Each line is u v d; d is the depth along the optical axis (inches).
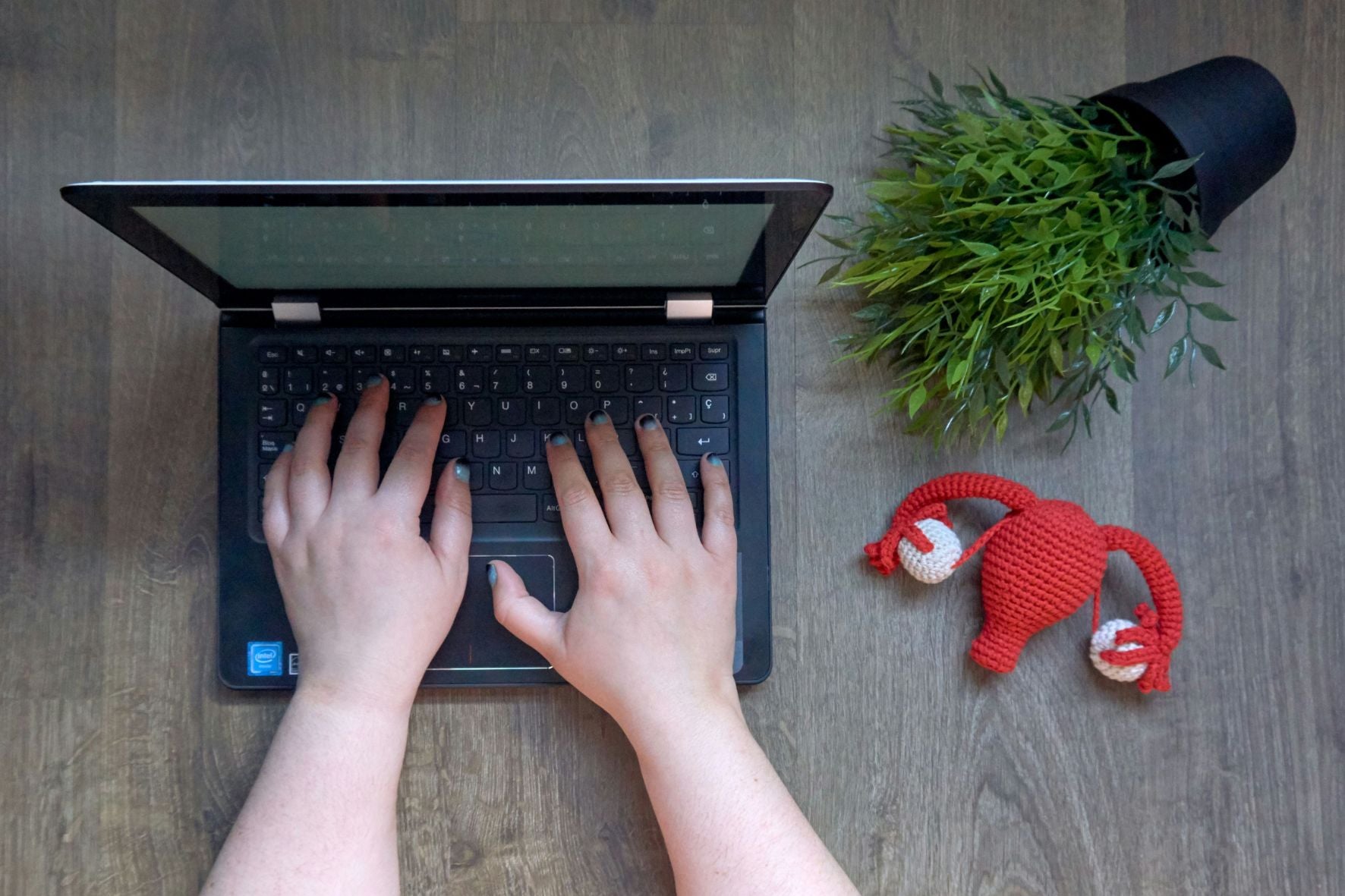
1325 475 28.7
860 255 27.4
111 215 21.1
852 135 28.7
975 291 25.5
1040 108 25.8
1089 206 24.7
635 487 26.1
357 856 23.2
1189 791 28.2
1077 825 28.0
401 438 26.9
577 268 24.5
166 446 27.8
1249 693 28.4
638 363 27.0
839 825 27.9
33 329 27.8
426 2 28.4
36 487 27.7
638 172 28.5
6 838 27.2
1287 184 28.9
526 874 27.5
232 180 28.1
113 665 27.5
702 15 28.6
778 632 28.1
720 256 23.9
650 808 27.6
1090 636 28.2
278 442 26.7
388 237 22.6
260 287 25.5
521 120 28.4
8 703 27.4
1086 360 26.9
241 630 26.6
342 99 28.3
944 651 28.2
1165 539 28.6
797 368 28.4
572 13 28.5
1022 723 28.2
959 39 28.8
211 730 27.4
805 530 28.2
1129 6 28.9
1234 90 25.2
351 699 24.2
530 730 27.7
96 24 28.0
